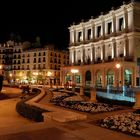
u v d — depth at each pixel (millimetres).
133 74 54781
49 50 102875
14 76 112375
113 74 56781
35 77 103312
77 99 26453
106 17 64188
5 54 116938
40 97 27453
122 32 58625
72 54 77000
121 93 35219
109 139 9727
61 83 77188
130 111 18172
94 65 63531
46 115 13875
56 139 9617
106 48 64812
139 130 11133
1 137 9867
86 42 71812
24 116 17953
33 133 10539
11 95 39281
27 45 116188
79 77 70312
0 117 17922
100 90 42094
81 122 13047
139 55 56219
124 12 57875
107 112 17734
